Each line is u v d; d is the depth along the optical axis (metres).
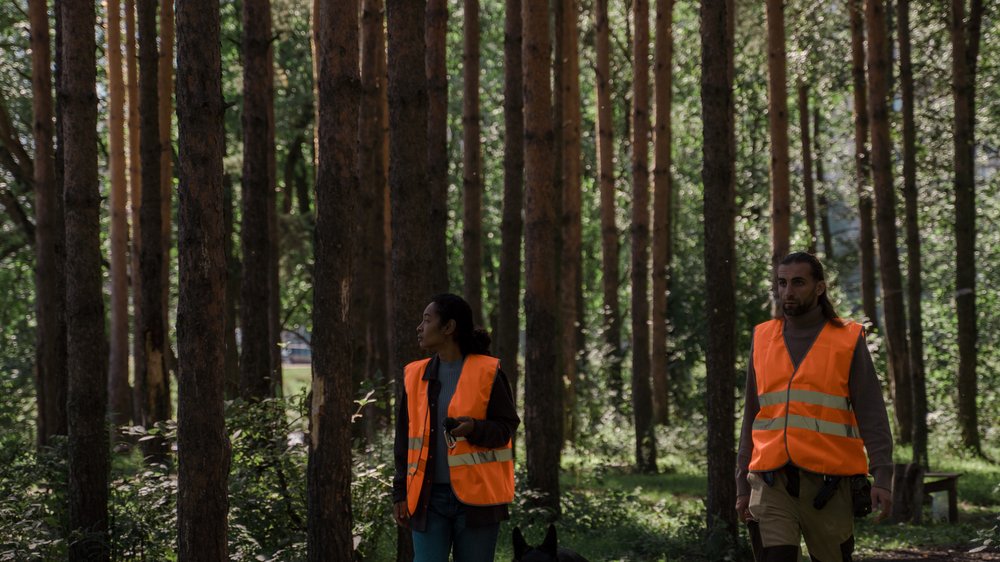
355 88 6.46
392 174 7.79
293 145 31.58
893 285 18.39
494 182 34.53
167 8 18.97
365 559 8.45
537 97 10.92
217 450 6.00
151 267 14.99
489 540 5.29
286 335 37.69
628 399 23.16
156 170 14.67
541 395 11.14
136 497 8.48
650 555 10.06
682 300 26.91
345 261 6.45
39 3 15.59
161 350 15.09
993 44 23.53
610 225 21.95
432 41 12.61
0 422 18.45
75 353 7.76
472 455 5.25
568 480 16.22
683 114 32.97
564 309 20.75
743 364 23.77
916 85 23.31
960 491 15.64
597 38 20.77
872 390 4.63
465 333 5.46
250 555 7.61
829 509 4.61
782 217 14.91
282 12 19.08
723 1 9.82
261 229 12.29
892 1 21.91
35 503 8.36
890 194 17.56
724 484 9.81
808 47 21.75
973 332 20.02
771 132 15.10
